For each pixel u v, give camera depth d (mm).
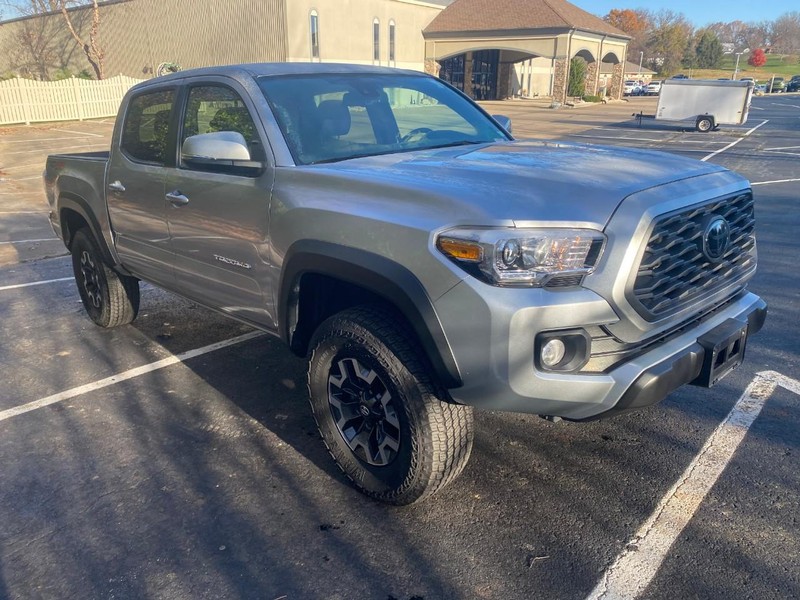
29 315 6043
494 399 2611
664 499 3172
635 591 2598
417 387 2826
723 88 25172
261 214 3381
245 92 3646
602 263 2541
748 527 2957
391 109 4098
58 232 5695
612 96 47531
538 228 2512
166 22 33562
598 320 2549
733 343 3020
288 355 4988
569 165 3062
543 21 36562
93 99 28375
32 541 2979
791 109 43000
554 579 2676
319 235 3039
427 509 3145
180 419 4043
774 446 3604
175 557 2855
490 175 2891
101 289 5348
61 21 39312
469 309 2539
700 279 2977
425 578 2703
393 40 36062
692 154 18656
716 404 4090
